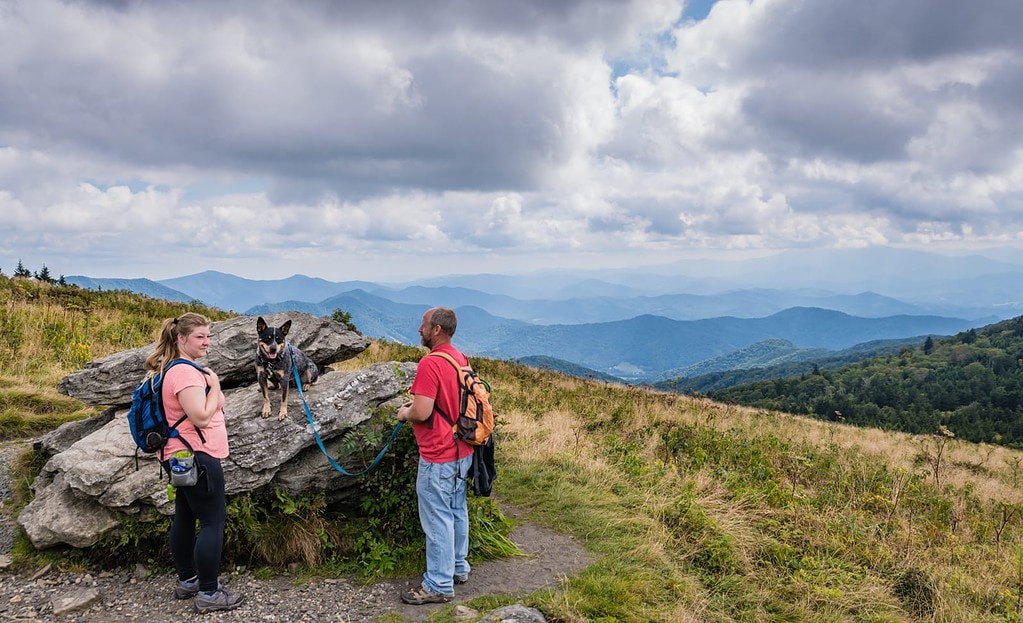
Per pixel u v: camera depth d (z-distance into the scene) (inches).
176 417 175.0
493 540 239.6
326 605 195.3
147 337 637.9
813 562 247.6
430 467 196.1
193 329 179.6
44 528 207.5
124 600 193.5
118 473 213.5
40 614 182.9
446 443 194.9
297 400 244.8
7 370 447.5
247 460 221.0
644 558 235.3
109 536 210.2
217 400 181.5
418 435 199.3
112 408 292.0
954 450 677.9
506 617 177.8
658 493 313.4
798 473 399.9
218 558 187.5
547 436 422.0
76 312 648.4
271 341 226.5
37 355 494.9
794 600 221.1
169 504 211.8
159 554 214.2
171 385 172.9
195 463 175.2
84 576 205.3
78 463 214.8
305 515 227.6
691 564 239.8
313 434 231.1
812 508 316.2
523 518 276.5
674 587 213.6
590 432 498.6
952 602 229.0
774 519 291.1
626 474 343.3
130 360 281.1
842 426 823.7
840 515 313.1
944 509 357.7
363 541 224.5
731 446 442.0
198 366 180.7
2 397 379.2
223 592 190.7
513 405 585.3
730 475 356.2
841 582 233.9
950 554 281.1
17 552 212.5
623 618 190.7
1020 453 803.4
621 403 674.2
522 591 207.9
